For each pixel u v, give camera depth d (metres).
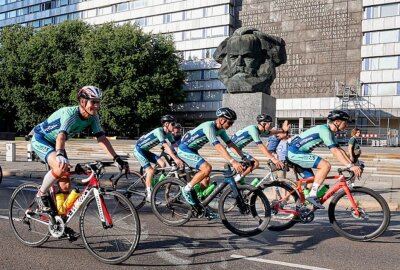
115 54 42.16
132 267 4.25
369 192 5.64
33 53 47.06
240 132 6.99
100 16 65.62
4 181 11.93
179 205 6.23
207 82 56.81
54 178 4.54
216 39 55.72
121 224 4.37
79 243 5.09
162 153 8.65
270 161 6.73
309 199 5.79
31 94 47.69
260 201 5.72
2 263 4.28
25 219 4.93
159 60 45.06
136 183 7.88
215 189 5.96
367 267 4.40
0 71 47.25
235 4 55.16
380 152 20.83
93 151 24.05
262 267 4.36
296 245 5.32
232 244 5.32
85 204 4.47
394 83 43.91
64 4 69.50
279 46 24.34
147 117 43.00
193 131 6.16
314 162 5.88
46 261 4.37
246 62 23.86
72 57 46.75
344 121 5.82
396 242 5.54
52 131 4.62
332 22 46.72
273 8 50.09
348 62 45.91
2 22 78.75
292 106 48.16
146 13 61.25
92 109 4.49
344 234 5.66
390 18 43.94
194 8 57.28
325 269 4.31
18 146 27.56
